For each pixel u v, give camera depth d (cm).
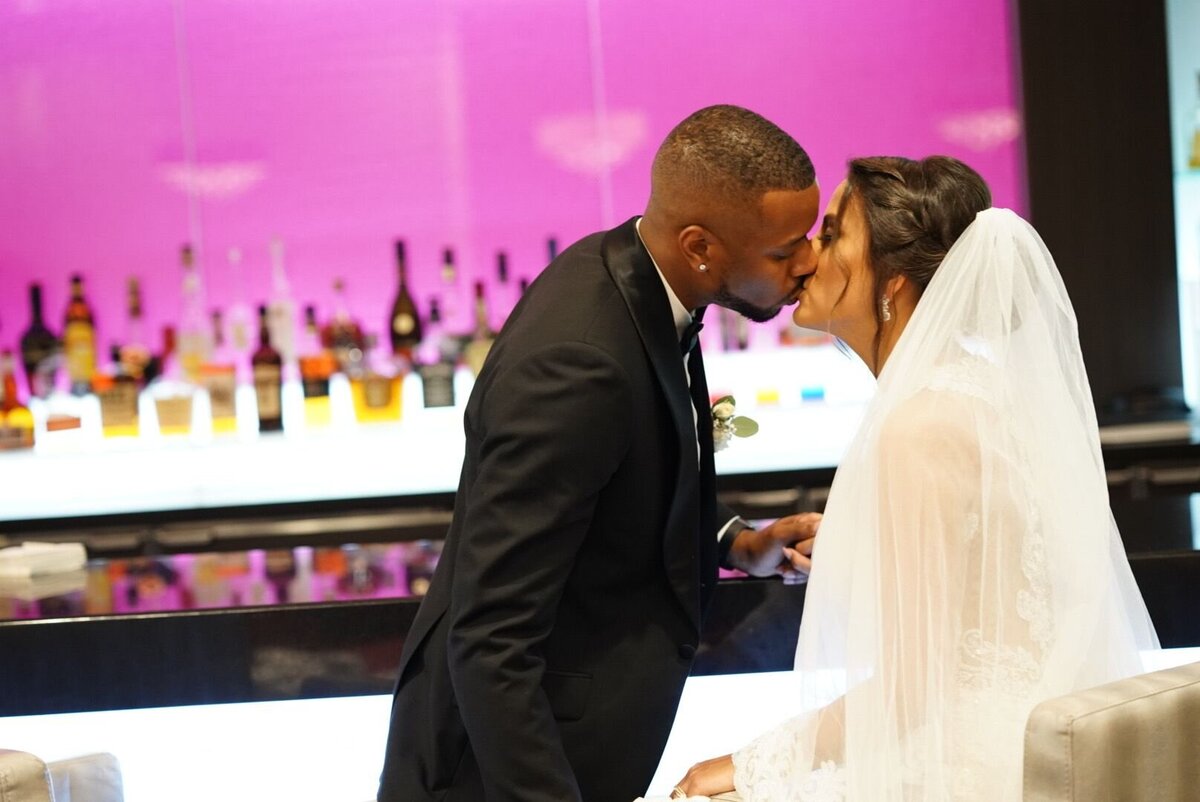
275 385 358
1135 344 353
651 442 146
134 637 175
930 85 364
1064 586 139
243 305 364
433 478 345
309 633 177
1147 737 120
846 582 142
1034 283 146
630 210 369
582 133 366
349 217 364
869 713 138
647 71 365
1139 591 166
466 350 360
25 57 358
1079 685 137
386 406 359
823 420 361
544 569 137
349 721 194
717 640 178
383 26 362
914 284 152
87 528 326
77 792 154
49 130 359
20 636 175
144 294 363
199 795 193
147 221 362
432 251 366
